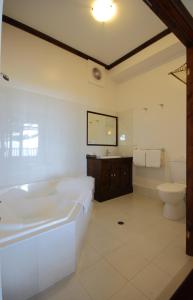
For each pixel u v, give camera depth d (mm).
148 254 1478
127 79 3426
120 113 3580
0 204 1661
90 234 1802
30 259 1050
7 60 2195
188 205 1451
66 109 2785
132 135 3346
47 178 2541
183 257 1437
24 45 2352
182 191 2053
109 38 2609
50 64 2605
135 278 1218
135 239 1710
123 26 2357
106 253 1491
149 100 3051
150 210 2445
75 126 2906
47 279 1135
